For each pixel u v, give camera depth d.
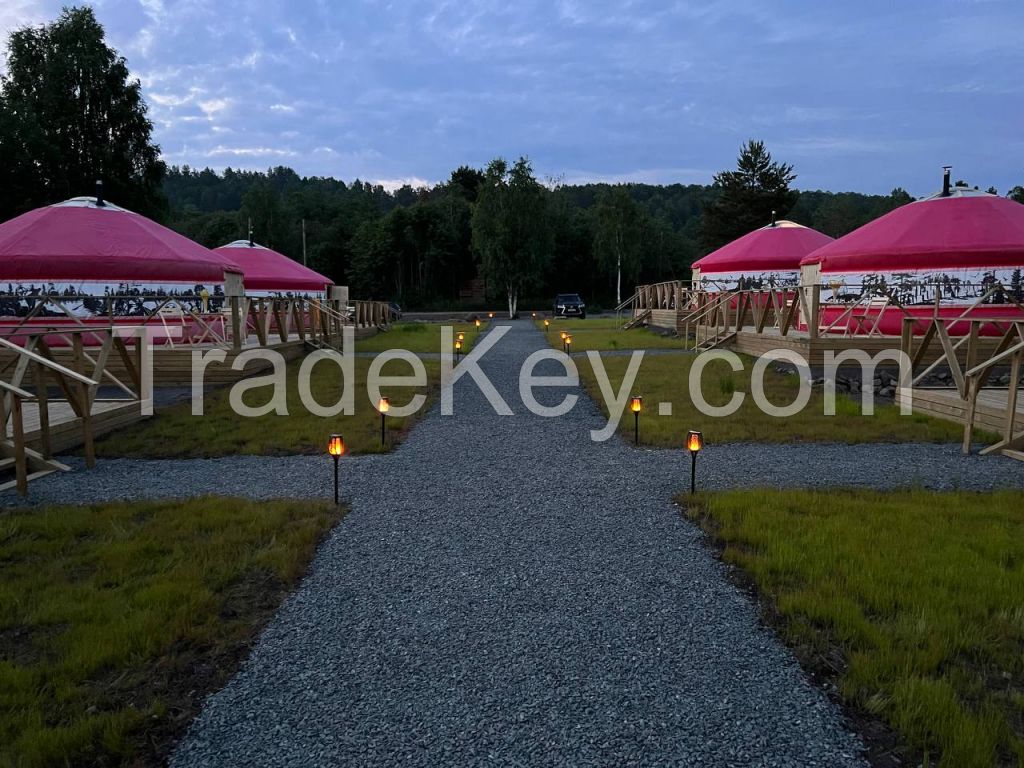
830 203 87.38
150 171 33.47
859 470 6.26
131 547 4.39
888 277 13.67
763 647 3.19
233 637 3.31
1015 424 7.09
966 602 3.44
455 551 4.45
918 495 5.31
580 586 3.89
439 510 5.28
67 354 11.92
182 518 4.98
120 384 8.70
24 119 29.12
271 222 60.75
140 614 3.44
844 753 2.46
